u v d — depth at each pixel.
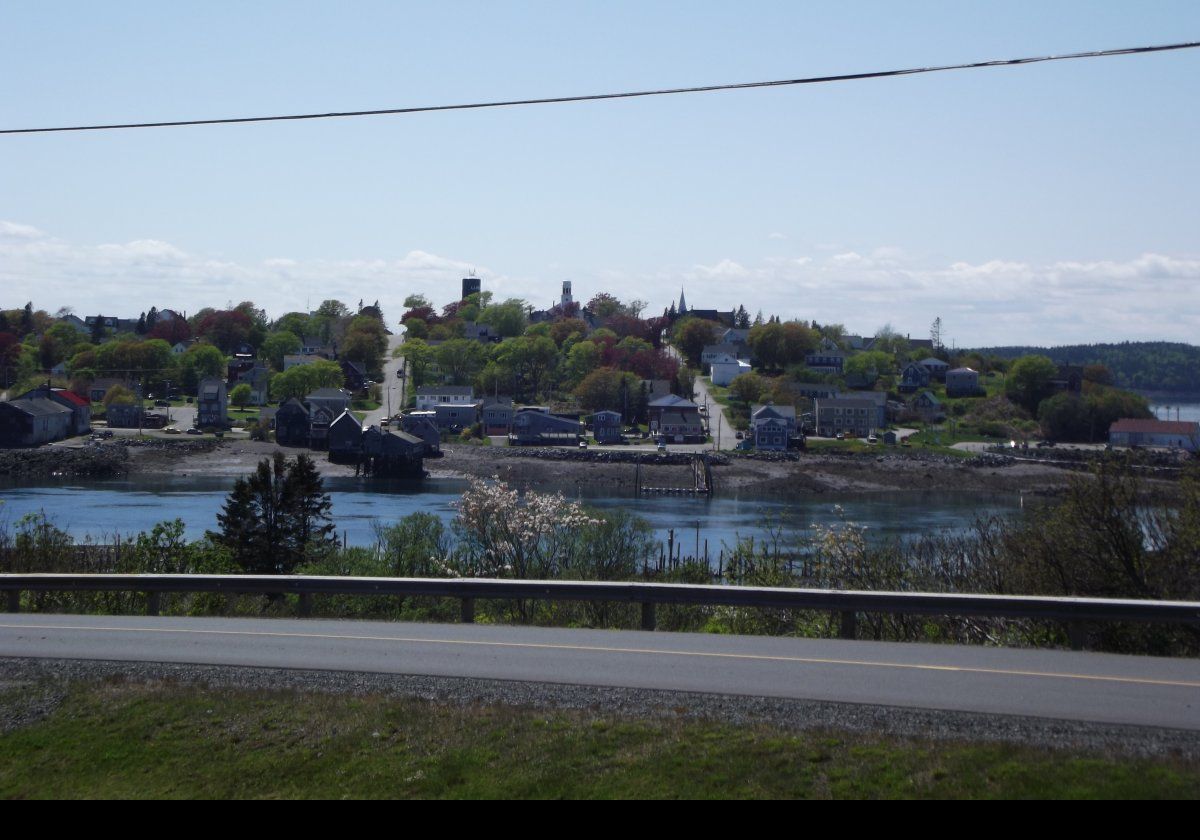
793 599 17.14
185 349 196.62
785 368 183.62
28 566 31.58
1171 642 16.72
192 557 33.19
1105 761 10.59
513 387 169.62
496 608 23.50
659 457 120.81
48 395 132.75
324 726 12.67
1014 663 14.86
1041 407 150.25
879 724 11.95
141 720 13.12
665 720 12.31
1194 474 22.94
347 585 19.69
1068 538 21.92
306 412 130.75
